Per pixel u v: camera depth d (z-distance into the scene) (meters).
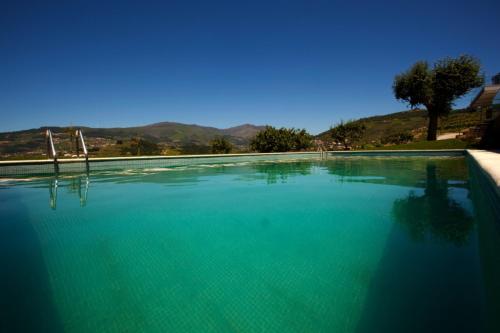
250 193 5.55
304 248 2.70
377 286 1.95
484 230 3.09
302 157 16.36
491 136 13.77
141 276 2.17
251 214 3.97
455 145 15.55
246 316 1.68
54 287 2.03
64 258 2.50
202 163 12.05
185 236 3.07
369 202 4.67
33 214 3.89
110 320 1.65
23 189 5.83
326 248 2.69
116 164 9.39
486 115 17.31
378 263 2.31
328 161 13.89
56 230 3.26
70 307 1.77
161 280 2.12
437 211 3.98
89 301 1.83
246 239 2.96
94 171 8.83
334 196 5.21
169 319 1.66
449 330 1.45
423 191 5.52
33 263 2.40
